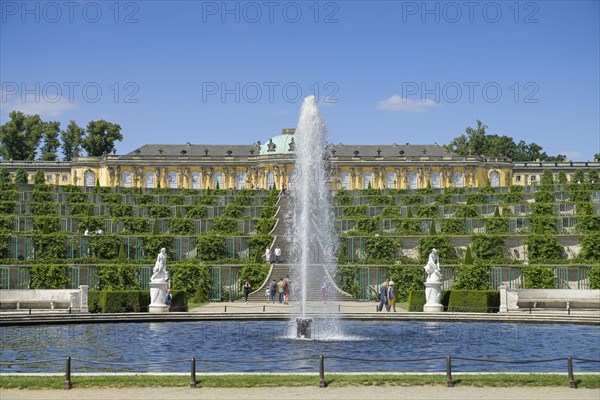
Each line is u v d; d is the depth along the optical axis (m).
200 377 27.30
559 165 163.25
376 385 26.20
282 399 24.11
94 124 177.75
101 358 34.34
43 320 48.25
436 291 57.16
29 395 24.70
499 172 161.50
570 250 77.12
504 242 78.44
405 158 159.62
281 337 41.94
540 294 61.09
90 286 68.44
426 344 39.16
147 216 96.62
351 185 159.00
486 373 27.97
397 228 89.44
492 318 50.75
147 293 57.47
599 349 37.25
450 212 96.00
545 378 26.88
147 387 25.98
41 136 173.88
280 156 157.38
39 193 101.69
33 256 76.81
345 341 40.31
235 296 71.31
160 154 163.50
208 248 79.69
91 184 159.75
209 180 160.12
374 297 70.94
